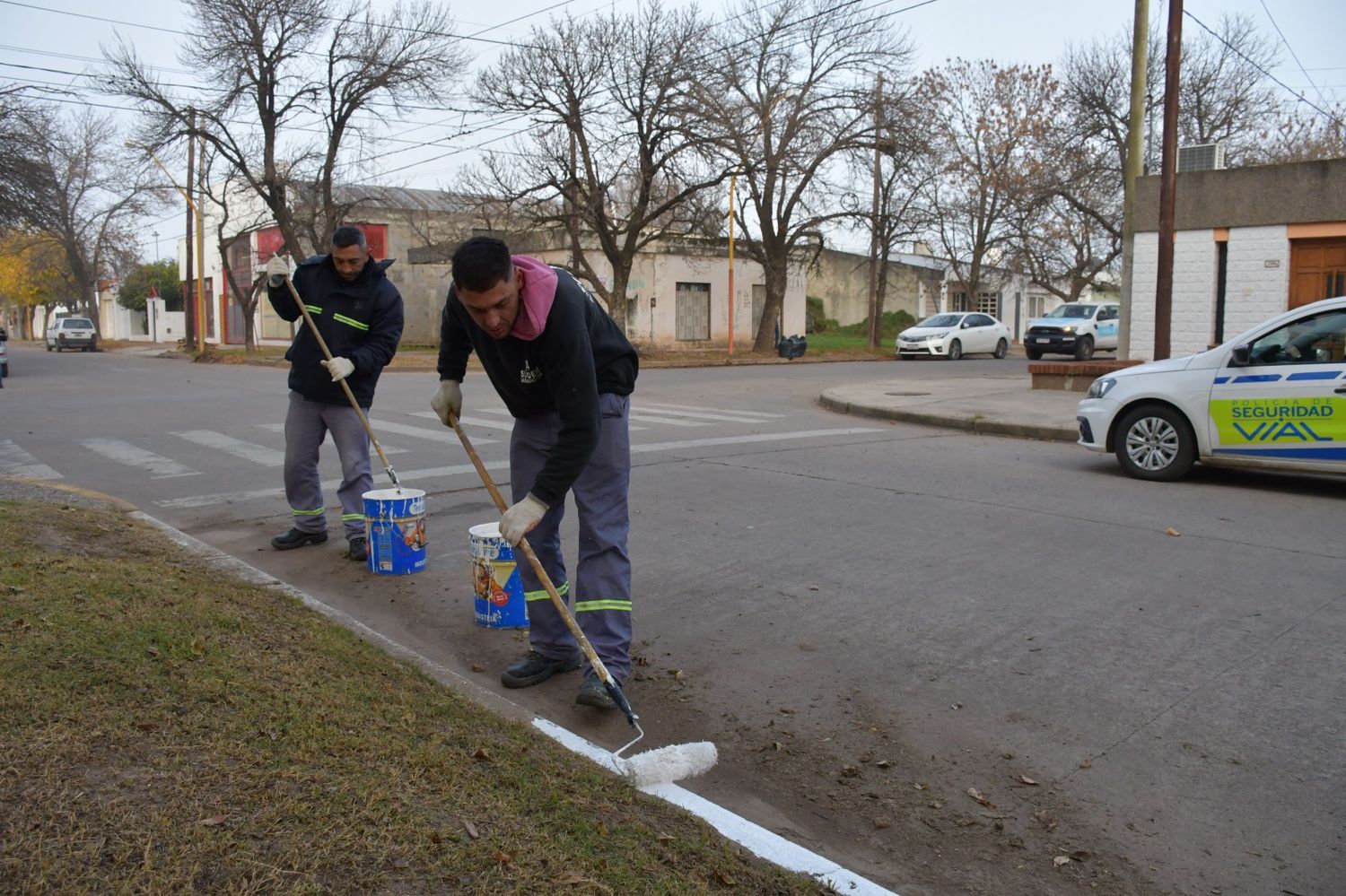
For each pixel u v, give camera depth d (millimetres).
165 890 2152
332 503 8008
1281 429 8273
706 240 33969
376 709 3332
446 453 10469
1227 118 34500
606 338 3885
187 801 2484
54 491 7453
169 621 3814
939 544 6648
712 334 39500
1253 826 3193
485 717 3541
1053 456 10492
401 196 43375
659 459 10039
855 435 12086
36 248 60375
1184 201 17891
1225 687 4242
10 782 2453
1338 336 8109
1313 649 4652
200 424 13094
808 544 6633
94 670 3154
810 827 3205
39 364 32562
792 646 4773
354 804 2598
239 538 6879
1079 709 4062
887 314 51469
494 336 3514
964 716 4012
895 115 29375
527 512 3471
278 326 46531
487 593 5027
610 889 2436
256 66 30094
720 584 5758
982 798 3377
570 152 28172
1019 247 39062
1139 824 3215
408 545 5938
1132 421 9055
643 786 3297
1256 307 17359
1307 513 7582
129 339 65312
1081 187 34344
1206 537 6805
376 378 6340
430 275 43219
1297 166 16703
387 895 2256
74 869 2178
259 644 3779
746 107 28562
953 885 2895
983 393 16828
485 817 2676
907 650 4707
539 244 36188
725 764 3617
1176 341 18172
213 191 43562
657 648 4758
